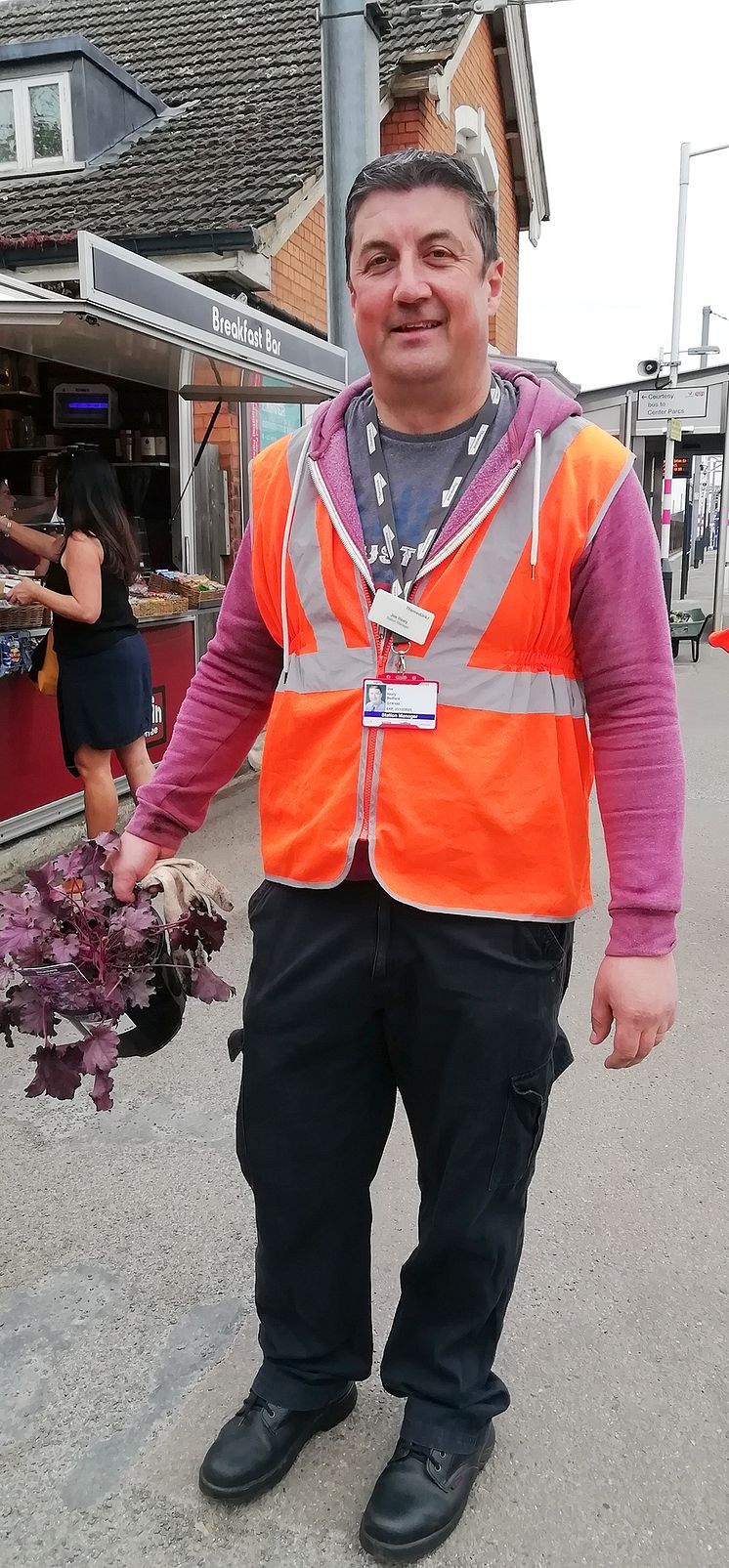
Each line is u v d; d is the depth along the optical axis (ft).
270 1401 6.17
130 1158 9.50
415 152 4.80
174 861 6.83
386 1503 5.79
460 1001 5.12
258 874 16.90
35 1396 6.91
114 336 16.88
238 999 12.66
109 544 14.23
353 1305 6.14
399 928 5.18
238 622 5.88
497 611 4.89
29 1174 9.25
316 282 29.27
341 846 5.13
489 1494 6.17
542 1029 5.27
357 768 5.09
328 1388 6.24
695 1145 9.70
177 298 14.26
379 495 5.05
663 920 5.07
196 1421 6.70
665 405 47.75
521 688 4.98
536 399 4.99
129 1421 6.71
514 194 49.01
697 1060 11.27
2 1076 10.91
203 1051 11.44
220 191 26.40
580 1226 8.54
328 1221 5.89
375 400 5.13
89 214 26.53
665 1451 6.46
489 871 5.05
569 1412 6.73
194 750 6.07
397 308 4.73
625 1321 7.50
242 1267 8.08
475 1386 5.87
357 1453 6.44
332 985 5.40
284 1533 5.96
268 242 24.97
